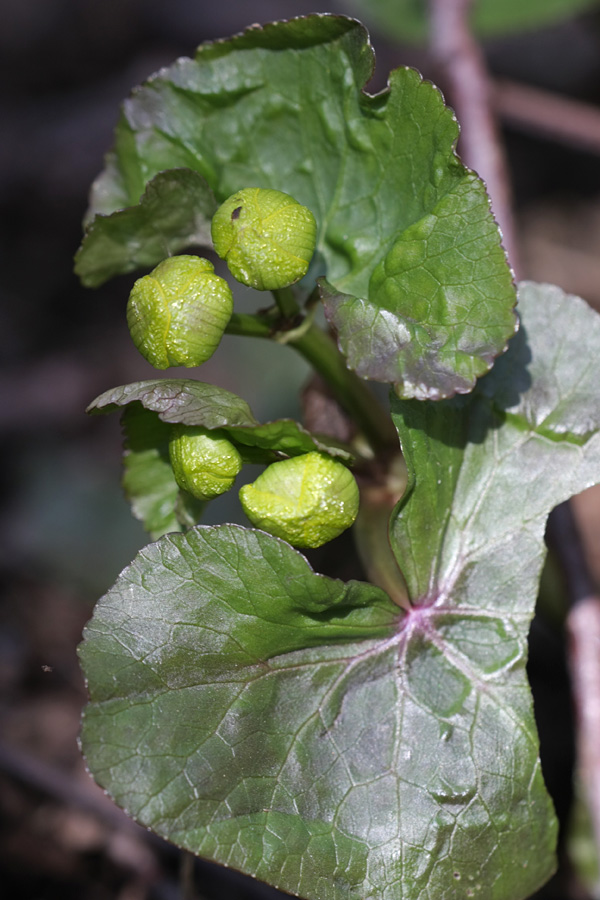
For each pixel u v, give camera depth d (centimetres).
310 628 22
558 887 28
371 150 23
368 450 25
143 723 21
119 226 23
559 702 31
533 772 22
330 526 21
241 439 21
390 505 24
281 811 21
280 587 21
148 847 29
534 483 23
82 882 29
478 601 22
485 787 22
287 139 24
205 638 21
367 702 22
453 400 23
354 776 21
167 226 24
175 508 23
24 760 29
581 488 22
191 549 21
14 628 36
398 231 23
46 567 40
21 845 29
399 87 22
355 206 23
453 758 22
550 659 31
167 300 21
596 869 28
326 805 21
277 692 21
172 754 21
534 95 35
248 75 24
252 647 21
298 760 21
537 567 22
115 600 21
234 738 21
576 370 23
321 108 23
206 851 21
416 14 37
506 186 31
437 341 22
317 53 23
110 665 21
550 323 23
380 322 22
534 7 36
